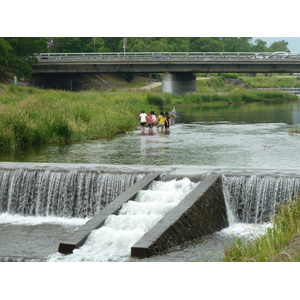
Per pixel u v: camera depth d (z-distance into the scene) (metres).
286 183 19.81
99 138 39.69
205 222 18.59
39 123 37.44
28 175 22.28
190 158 29.42
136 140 38.31
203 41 181.38
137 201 19.78
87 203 21.66
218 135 41.31
